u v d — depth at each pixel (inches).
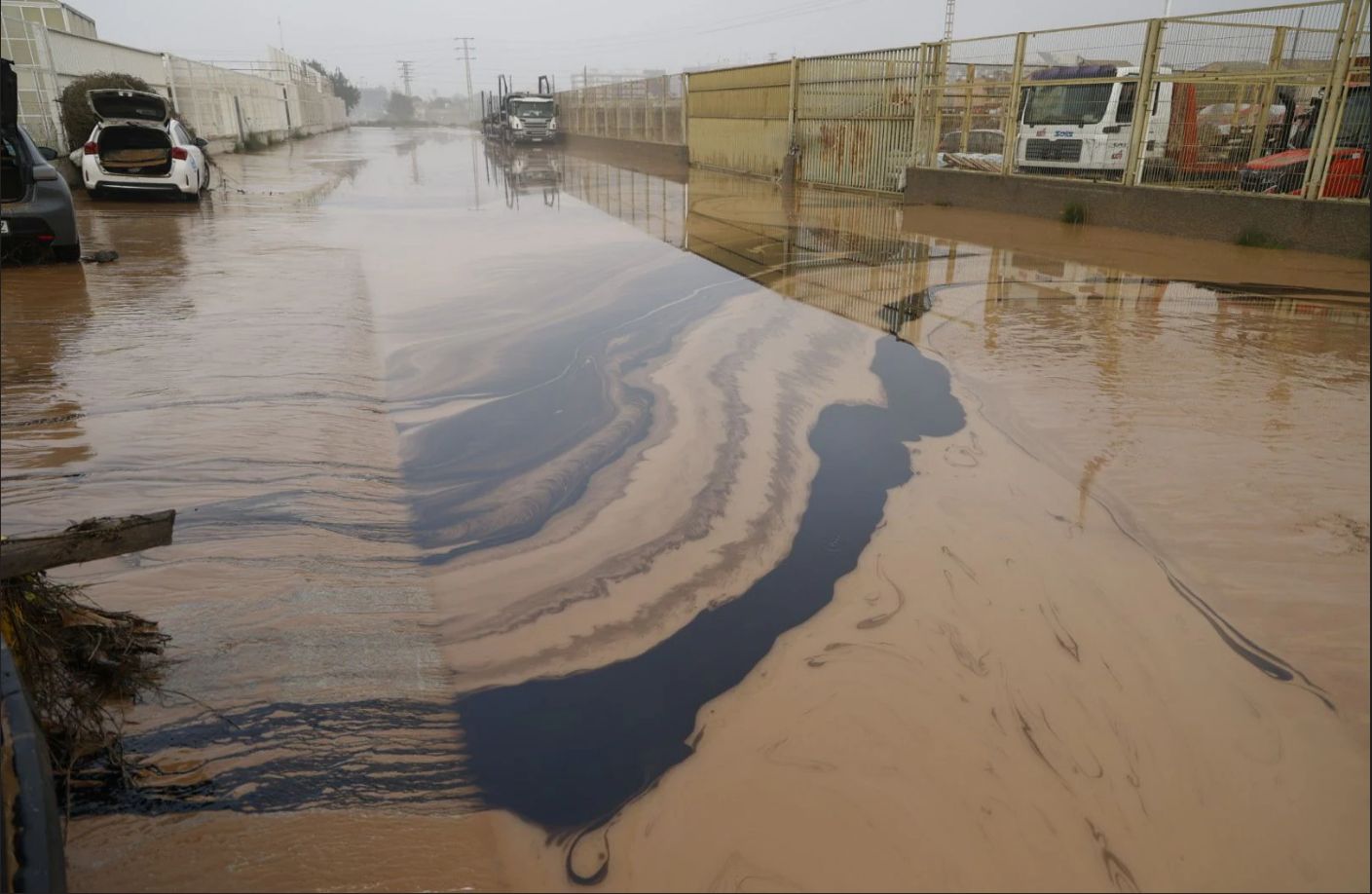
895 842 69.7
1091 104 470.3
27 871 55.3
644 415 170.2
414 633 100.7
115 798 74.5
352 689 90.2
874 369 193.8
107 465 144.3
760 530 123.2
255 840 70.7
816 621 101.0
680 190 653.3
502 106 1542.8
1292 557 110.3
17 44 563.5
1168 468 137.2
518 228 439.2
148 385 183.9
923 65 531.2
